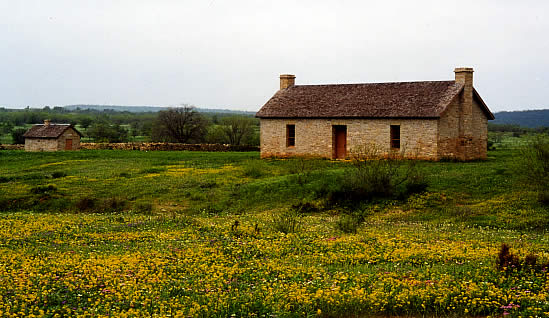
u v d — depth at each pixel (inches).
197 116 4052.7
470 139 1977.1
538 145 1316.4
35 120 7313.0
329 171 1633.9
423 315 541.6
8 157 2479.1
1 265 671.8
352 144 1989.4
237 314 521.7
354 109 2003.0
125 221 1139.9
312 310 532.4
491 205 1263.5
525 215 1173.1
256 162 2026.3
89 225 1068.5
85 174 1893.5
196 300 549.6
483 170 1582.2
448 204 1316.4
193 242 872.3
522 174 1389.0
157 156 2405.3
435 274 647.8
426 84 2026.3
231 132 3998.5
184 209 1428.4
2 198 1521.9
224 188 1606.8
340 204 1397.6
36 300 536.4
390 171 1444.4
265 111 2191.2
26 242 863.7
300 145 2108.8
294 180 1568.7
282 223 1026.7
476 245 858.1
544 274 643.5
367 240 887.1
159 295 563.8
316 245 845.2
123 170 1961.1
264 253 787.4
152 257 735.7
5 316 479.2
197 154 2504.9
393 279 620.1
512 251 767.7
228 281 620.1
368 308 549.0
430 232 1026.7
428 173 1567.4
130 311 503.5
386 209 1332.4
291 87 2341.3
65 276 626.2
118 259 712.4
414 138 1866.4
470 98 1962.4
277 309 527.2
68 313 506.9
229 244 839.1
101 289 577.0
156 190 1603.1
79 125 6879.9
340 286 595.5
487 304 545.6
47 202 1491.1
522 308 542.6
